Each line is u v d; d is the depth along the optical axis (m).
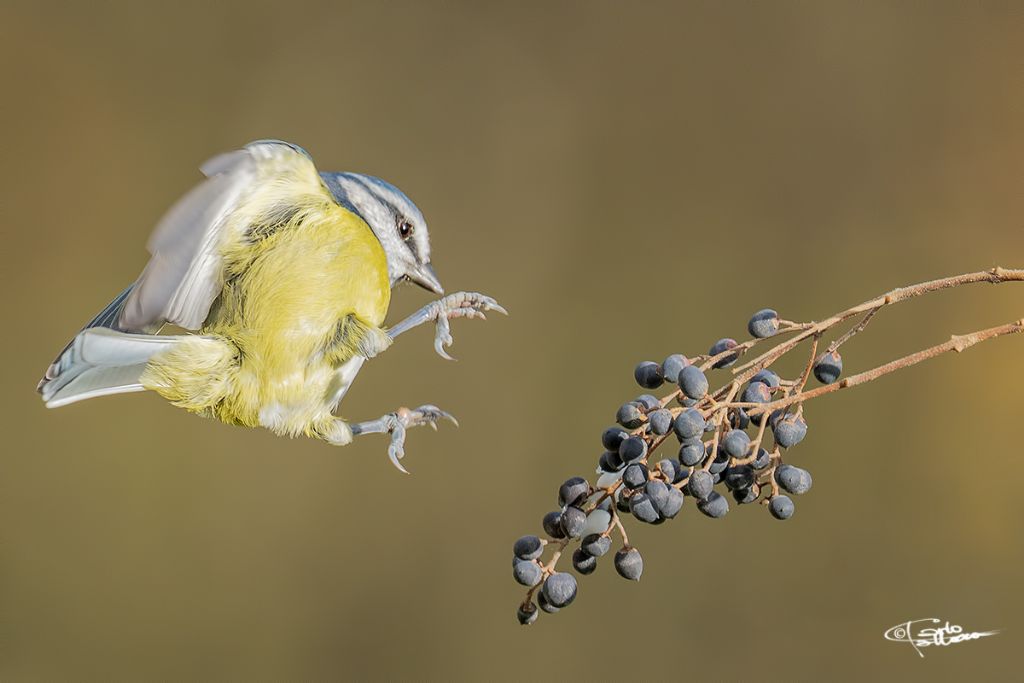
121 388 5.83
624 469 4.88
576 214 14.66
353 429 6.46
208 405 5.96
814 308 13.65
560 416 13.47
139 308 5.18
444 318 6.57
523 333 13.90
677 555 11.82
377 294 6.22
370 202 7.18
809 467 12.45
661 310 13.84
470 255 14.53
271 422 6.05
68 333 14.55
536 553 5.02
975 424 12.48
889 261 13.70
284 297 5.93
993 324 13.05
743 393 5.01
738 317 13.78
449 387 13.62
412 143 15.24
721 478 5.08
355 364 6.19
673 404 5.49
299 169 6.04
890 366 4.68
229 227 5.95
